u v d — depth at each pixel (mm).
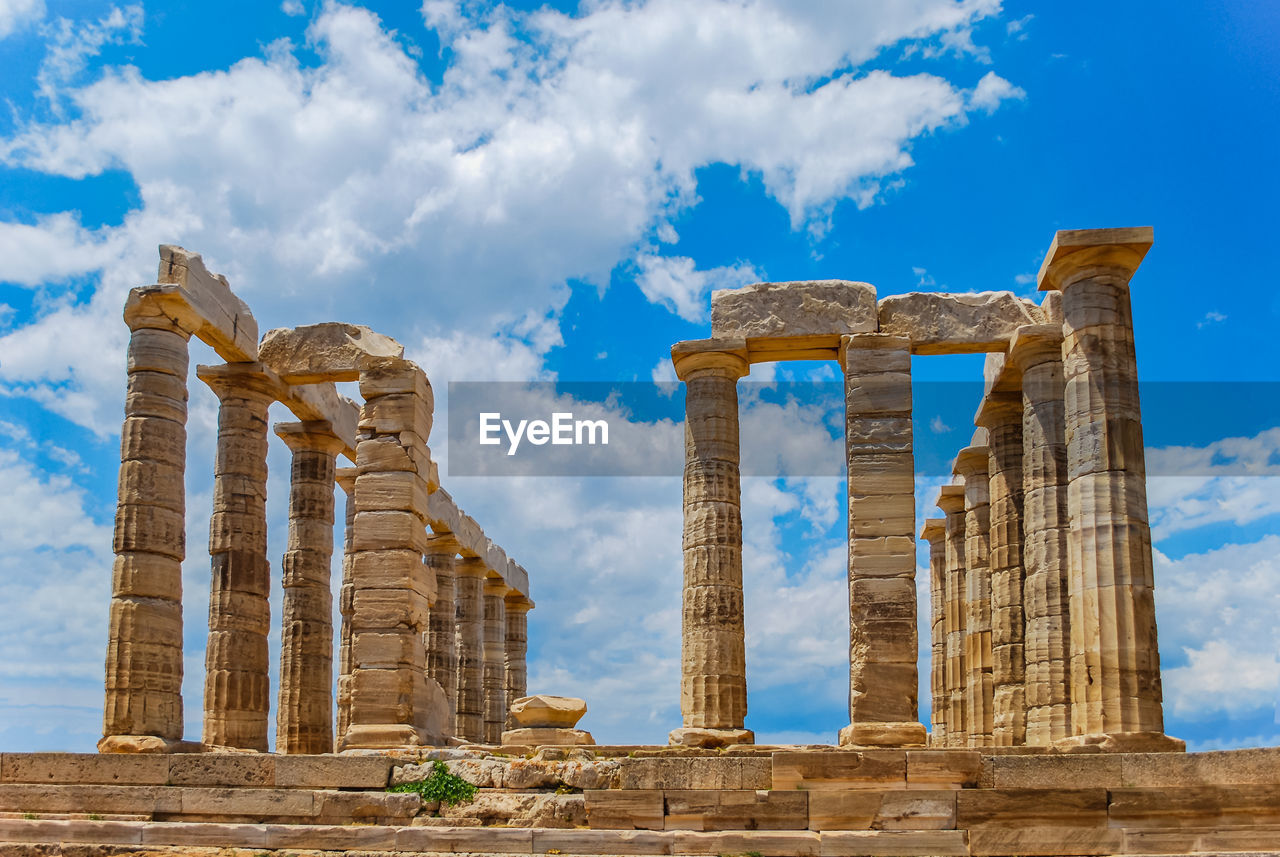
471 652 43781
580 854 18344
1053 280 24531
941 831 18344
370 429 26438
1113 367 23234
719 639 25438
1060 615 26000
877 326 26547
